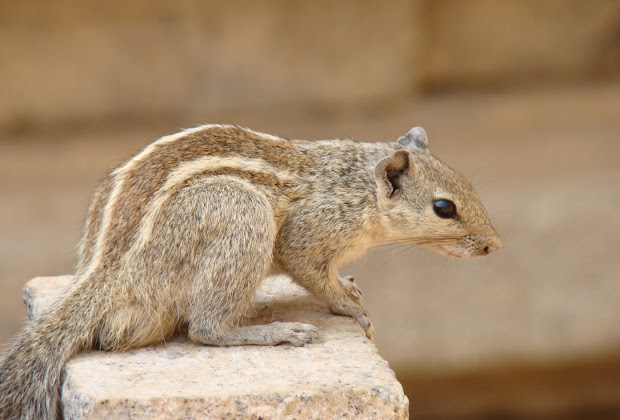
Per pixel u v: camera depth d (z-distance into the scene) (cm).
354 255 773
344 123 2183
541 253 1753
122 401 591
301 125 2161
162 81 2142
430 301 1659
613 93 2419
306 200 742
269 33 2166
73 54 2080
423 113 2266
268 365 659
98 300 668
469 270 1731
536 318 1633
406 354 1600
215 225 673
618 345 1622
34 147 2028
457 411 1644
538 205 1867
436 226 778
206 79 2161
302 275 757
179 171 689
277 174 733
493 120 2236
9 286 1569
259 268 689
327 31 2197
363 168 768
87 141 2056
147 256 670
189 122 2153
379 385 620
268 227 693
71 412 609
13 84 2055
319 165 759
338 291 780
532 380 1647
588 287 1684
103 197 705
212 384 619
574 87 2441
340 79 2228
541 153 2083
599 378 1653
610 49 2433
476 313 1639
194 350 690
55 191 1850
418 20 2284
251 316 780
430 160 799
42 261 1611
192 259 675
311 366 658
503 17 2383
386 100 2272
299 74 2203
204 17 2128
